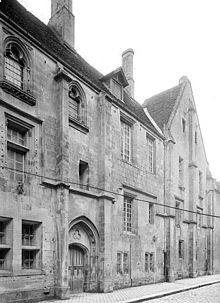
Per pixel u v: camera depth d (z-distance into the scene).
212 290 18.64
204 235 30.95
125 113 20.08
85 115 16.58
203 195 31.70
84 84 16.86
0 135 11.73
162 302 13.77
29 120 13.16
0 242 11.76
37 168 13.20
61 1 20.62
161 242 22.55
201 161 32.06
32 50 13.84
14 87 12.43
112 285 16.25
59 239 13.37
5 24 12.62
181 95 28.91
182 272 25.42
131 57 27.88
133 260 19.03
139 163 20.95
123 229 18.95
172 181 24.69
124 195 19.14
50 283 12.97
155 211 22.19
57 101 14.74
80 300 13.01
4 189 11.58
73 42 21.02
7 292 11.16
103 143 17.17
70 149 15.25
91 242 16.08
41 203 13.10
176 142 26.47
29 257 12.78
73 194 14.81
